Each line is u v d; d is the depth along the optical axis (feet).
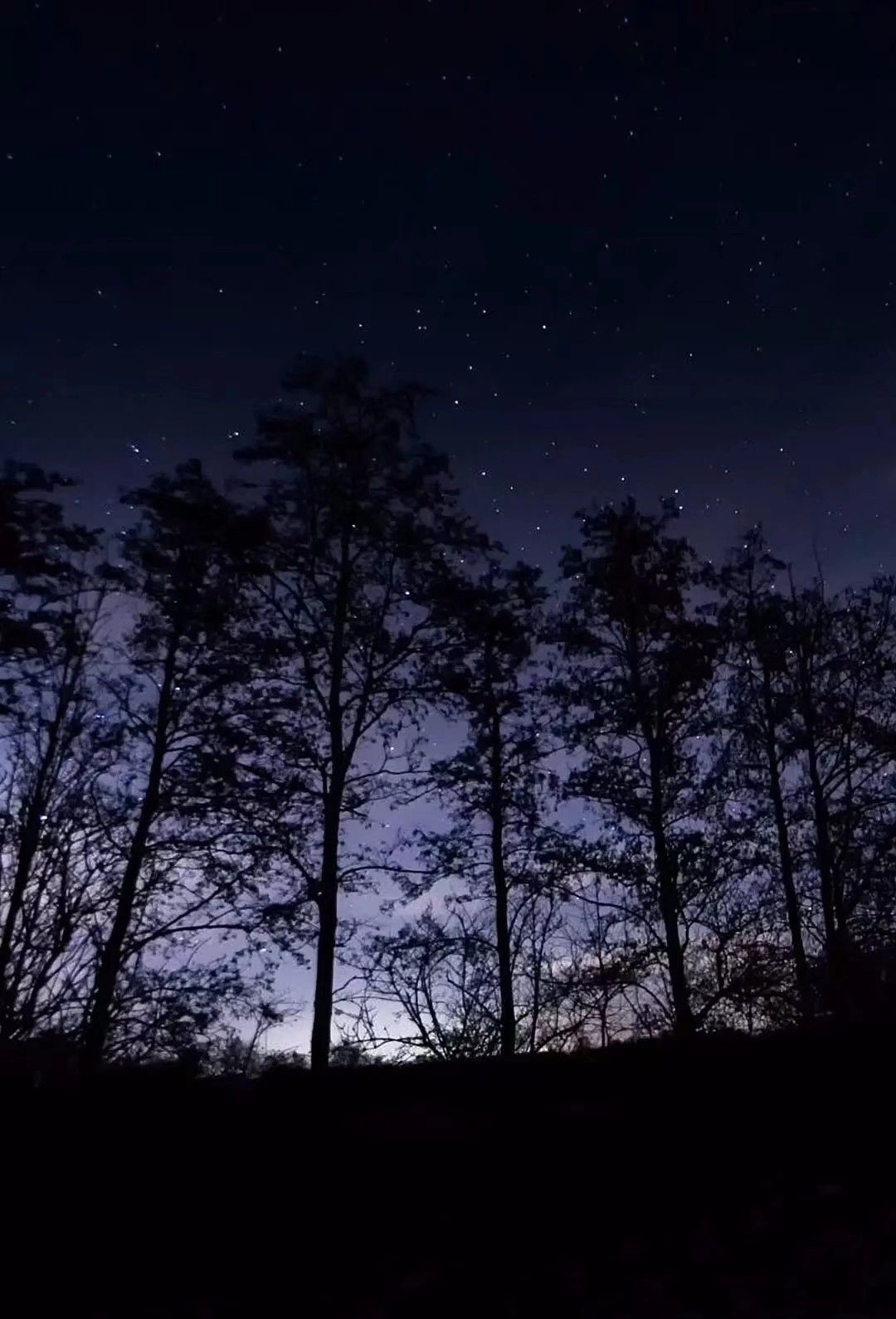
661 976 56.65
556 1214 17.01
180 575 56.54
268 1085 23.29
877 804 60.64
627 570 61.11
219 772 53.26
